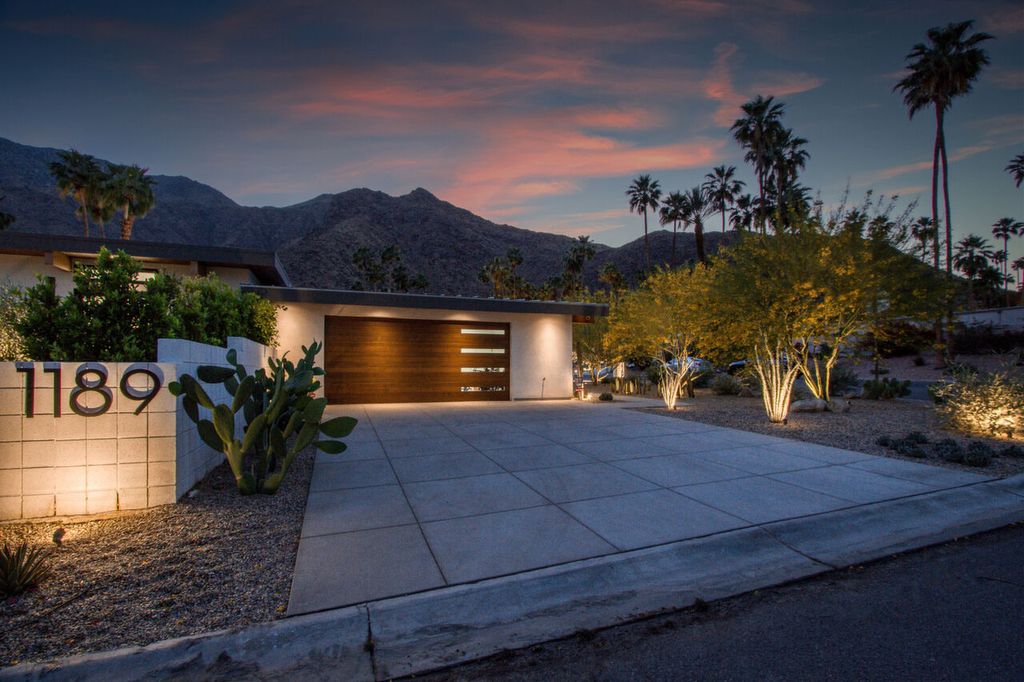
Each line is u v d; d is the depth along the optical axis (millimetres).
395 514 5184
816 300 11469
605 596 3625
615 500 5680
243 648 2918
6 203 156375
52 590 3525
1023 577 3930
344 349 15289
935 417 11359
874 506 5434
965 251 72625
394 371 15766
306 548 4281
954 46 30703
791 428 10547
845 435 9641
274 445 5785
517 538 4527
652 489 6113
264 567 3916
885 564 4227
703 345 14016
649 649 3008
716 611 3459
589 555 4152
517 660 2918
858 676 2709
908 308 12422
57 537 4375
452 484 6344
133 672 2709
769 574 4008
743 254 11781
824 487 6160
